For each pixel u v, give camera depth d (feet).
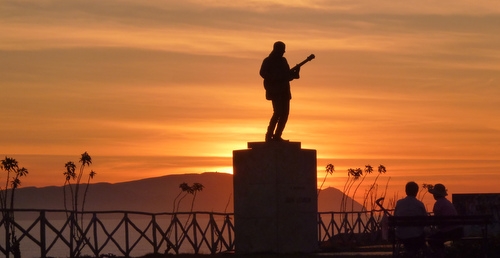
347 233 94.89
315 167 70.08
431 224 53.06
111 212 70.64
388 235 56.49
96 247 69.15
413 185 56.29
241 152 68.49
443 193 57.98
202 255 68.80
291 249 67.26
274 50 68.64
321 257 61.31
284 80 68.49
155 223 73.00
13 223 65.41
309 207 68.95
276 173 67.15
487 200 81.87
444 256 56.90
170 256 69.00
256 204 67.51
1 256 64.75
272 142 67.62
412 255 54.95
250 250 67.46
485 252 55.47
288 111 69.00
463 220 53.26
